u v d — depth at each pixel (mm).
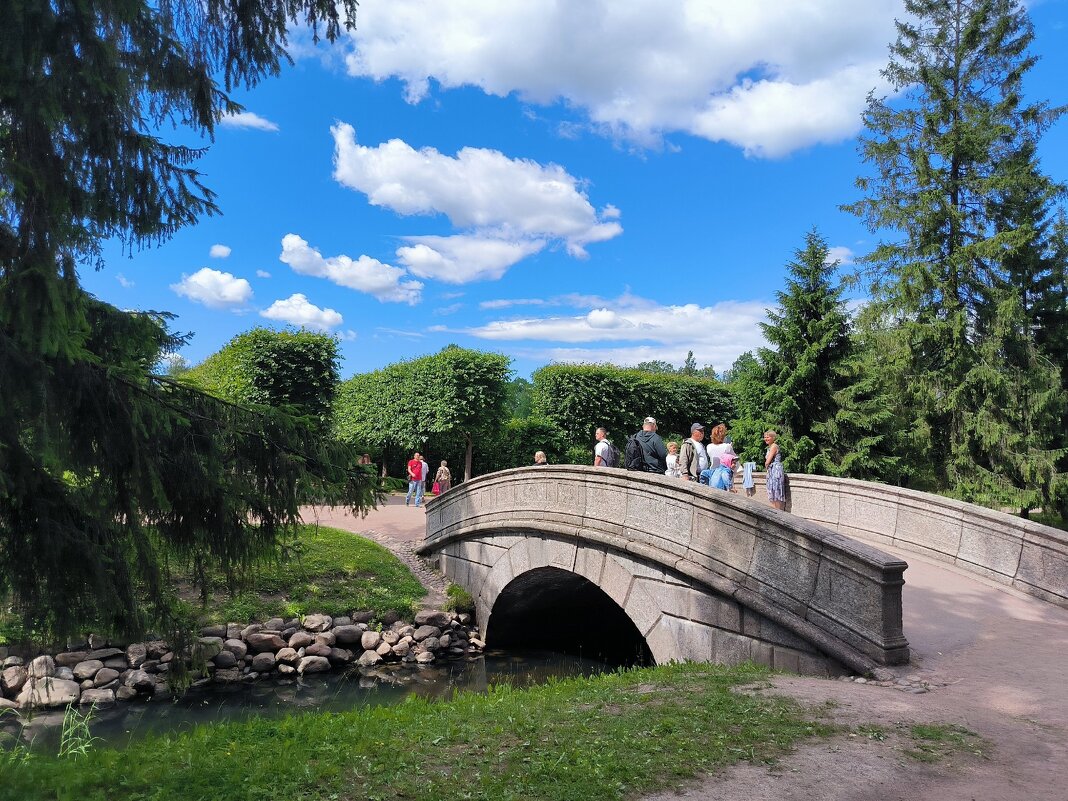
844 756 4527
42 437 4465
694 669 7879
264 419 6223
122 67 4816
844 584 7504
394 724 5598
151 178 5312
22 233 4379
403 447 30828
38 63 4121
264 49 5852
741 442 26250
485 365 29094
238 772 4246
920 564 11219
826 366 24828
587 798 3914
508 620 15969
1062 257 24812
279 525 6430
